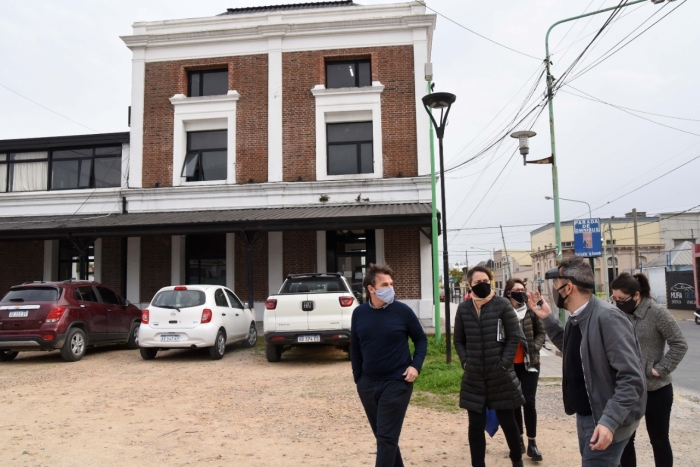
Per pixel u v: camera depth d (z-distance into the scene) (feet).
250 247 48.62
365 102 57.16
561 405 24.26
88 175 62.54
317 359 37.81
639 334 14.07
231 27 59.16
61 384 29.17
